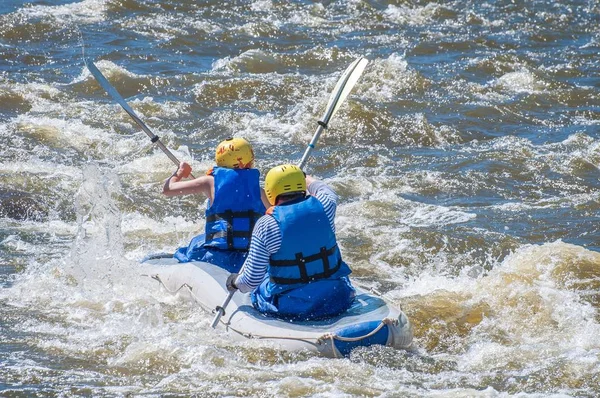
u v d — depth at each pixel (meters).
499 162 35.91
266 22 55.91
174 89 43.38
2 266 24.75
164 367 18.59
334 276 19.55
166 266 22.94
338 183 33.25
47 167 33.34
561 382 18.28
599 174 35.03
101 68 44.25
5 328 20.48
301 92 43.53
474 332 21.14
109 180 32.53
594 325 21.38
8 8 53.53
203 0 58.44
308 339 18.88
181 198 31.55
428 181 33.81
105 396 17.28
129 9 55.59
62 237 27.38
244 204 21.66
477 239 28.03
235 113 40.69
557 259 25.09
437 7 60.22
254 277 19.05
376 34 55.00
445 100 43.62
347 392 17.39
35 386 17.59
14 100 40.09
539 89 45.66
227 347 19.34
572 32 56.56
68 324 20.88
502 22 58.28
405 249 27.33
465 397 17.27
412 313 21.84
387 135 39.09
